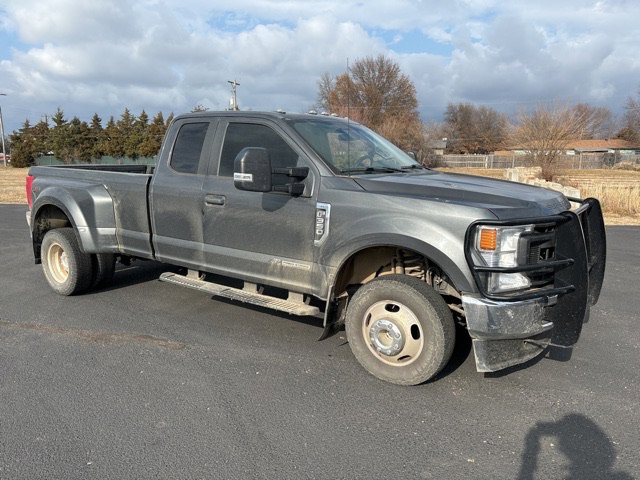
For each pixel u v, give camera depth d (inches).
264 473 118.1
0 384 159.0
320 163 173.8
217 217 194.4
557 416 143.6
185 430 135.2
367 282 178.2
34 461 121.3
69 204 233.3
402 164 201.0
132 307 234.1
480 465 121.7
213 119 203.3
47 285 270.1
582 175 1699.1
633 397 154.3
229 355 182.5
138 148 2792.8
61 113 2874.0
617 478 116.7
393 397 153.6
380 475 118.0
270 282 184.2
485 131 3535.9
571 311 153.3
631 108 3115.2
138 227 221.8
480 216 143.3
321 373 169.0
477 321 142.9
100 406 146.6
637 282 287.9
